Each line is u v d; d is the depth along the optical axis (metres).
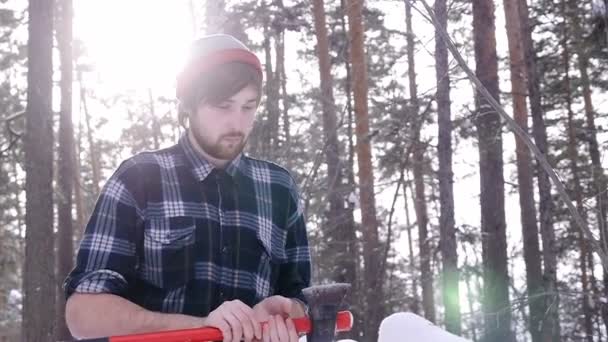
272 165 2.15
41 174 9.47
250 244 1.98
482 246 11.47
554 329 9.09
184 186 1.91
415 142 10.73
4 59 16.94
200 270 1.89
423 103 10.38
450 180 10.44
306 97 16.27
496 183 11.45
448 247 10.42
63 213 15.09
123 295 1.82
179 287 1.86
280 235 2.10
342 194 12.82
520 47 14.93
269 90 11.71
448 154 10.42
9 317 18.11
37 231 9.38
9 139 10.45
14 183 11.77
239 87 1.80
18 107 14.65
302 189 10.27
